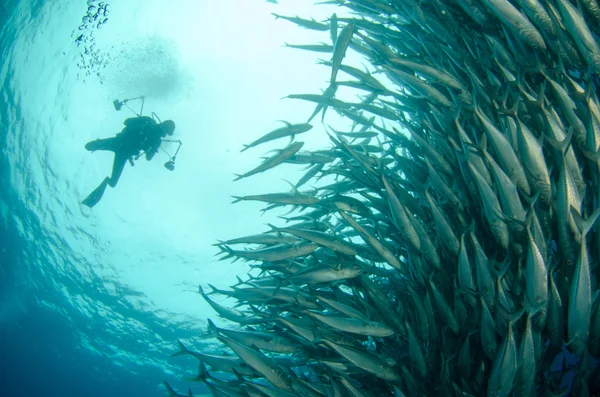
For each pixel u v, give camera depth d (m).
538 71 2.53
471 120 2.95
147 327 14.16
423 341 2.80
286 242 3.05
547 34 2.61
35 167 13.55
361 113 3.90
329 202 3.21
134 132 7.39
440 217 2.67
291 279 2.89
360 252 2.99
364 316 2.62
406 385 2.59
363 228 2.75
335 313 2.88
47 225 14.17
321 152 3.79
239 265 13.85
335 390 2.59
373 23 3.67
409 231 2.67
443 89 3.27
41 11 11.30
